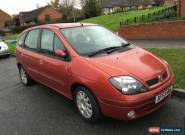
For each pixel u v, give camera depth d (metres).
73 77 4.74
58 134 4.57
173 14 17.73
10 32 58.09
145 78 4.20
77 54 4.89
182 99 5.38
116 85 4.07
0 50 14.01
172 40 13.57
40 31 6.29
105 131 4.45
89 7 56.50
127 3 73.38
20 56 7.16
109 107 4.17
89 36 5.56
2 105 6.24
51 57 5.54
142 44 13.44
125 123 4.62
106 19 37.25
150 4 69.25
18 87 7.61
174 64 7.34
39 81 6.54
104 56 4.81
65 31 5.54
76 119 5.02
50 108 5.71
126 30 17.16
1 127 5.09
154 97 4.17
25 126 5.01
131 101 3.96
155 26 15.42
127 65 4.43
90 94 4.47
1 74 9.80
